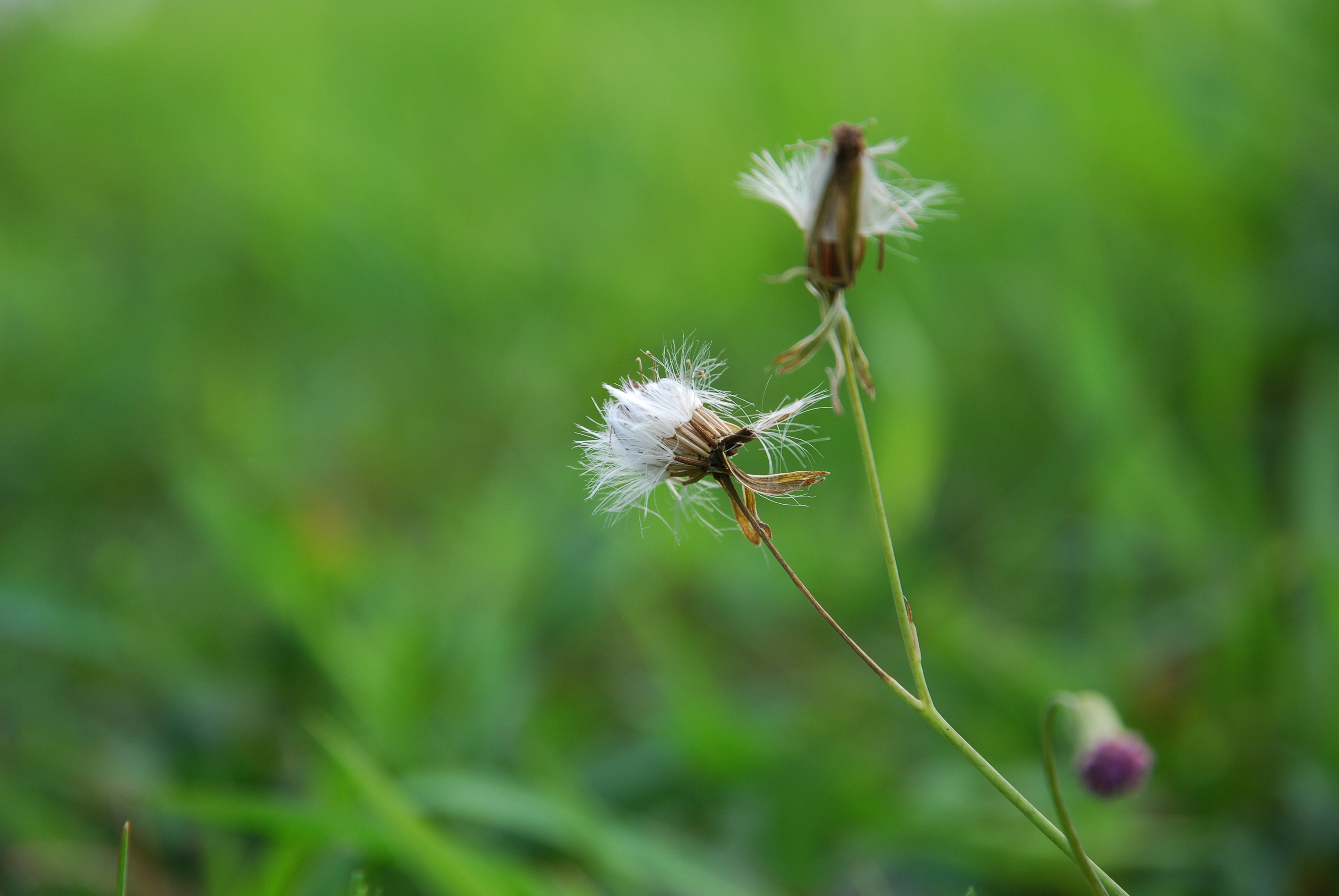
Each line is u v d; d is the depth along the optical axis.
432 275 0.78
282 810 0.33
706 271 0.71
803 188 0.29
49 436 0.63
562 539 0.45
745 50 0.77
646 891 0.36
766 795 0.37
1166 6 0.64
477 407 0.68
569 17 0.90
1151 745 0.38
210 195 0.94
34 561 0.53
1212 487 0.44
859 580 0.45
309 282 0.81
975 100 0.67
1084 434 0.45
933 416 0.46
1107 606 0.44
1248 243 0.54
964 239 0.64
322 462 0.62
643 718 0.42
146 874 0.36
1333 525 0.38
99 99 1.12
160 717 0.41
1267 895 0.35
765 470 0.37
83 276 0.84
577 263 0.75
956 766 0.38
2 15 1.25
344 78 0.96
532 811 0.35
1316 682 0.37
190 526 0.57
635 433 0.29
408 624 0.42
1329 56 0.56
